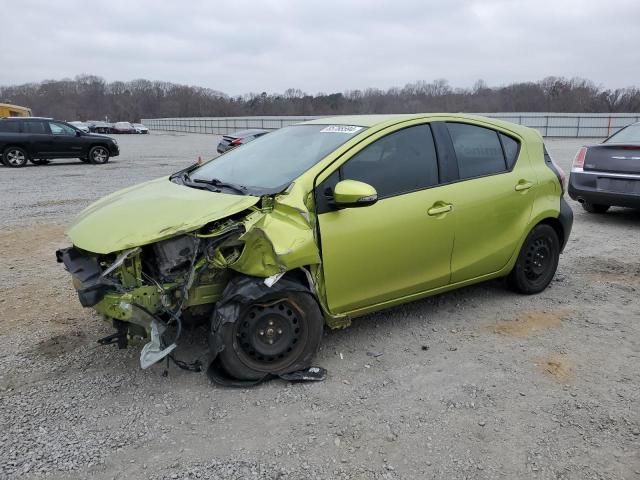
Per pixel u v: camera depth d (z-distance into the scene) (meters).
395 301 4.02
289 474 2.65
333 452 2.81
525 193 4.66
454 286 4.37
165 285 3.28
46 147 18.91
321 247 3.51
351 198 3.40
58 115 108.88
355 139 3.85
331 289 3.62
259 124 55.34
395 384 3.47
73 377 3.55
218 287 3.45
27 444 2.86
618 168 7.78
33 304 4.86
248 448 2.84
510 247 4.63
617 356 3.84
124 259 3.16
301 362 3.53
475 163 4.43
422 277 4.09
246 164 4.23
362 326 4.34
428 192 4.04
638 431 2.96
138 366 3.69
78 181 14.20
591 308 4.73
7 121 18.42
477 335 4.19
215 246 3.25
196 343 3.97
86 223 3.54
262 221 3.30
